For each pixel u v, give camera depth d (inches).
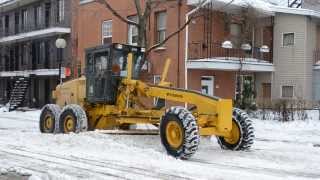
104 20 1283.2
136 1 884.6
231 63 1077.1
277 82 1190.3
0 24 1883.6
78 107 612.1
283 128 823.1
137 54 615.2
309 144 613.9
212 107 483.2
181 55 1072.8
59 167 405.1
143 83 565.0
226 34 1115.9
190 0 1053.2
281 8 1160.8
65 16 1480.1
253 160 464.4
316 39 1192.8
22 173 377.1
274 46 1198.9
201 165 428.5
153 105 573.9
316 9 1259.8
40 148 514.0
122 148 501.4
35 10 1659.7
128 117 571.8
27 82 1598.2
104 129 616.4
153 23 1127.6
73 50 1425.9
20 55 1774.1
